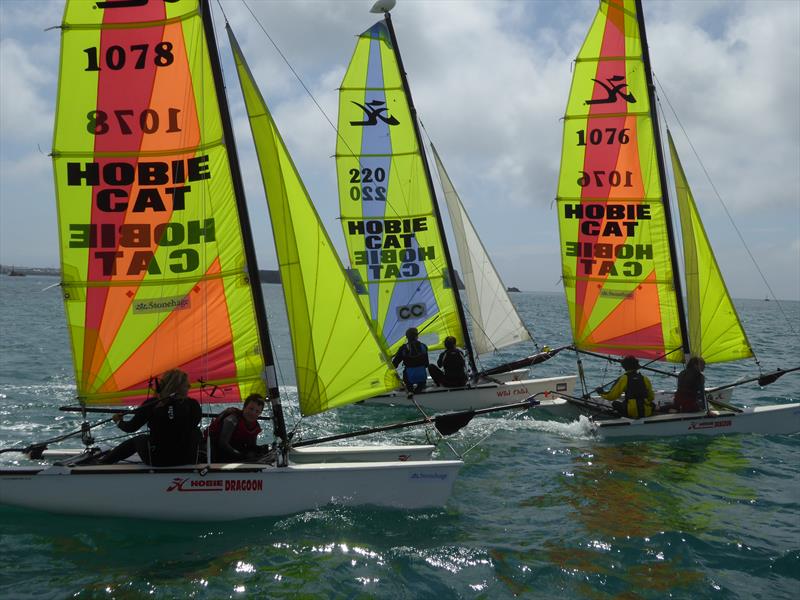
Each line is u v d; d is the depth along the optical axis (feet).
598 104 38.55
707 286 36.04
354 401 25.12
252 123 24.29
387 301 45.21
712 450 30.22
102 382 22.98
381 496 22.04
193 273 23.15
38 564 18.02
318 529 20.47
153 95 22.65
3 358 59.93
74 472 20.85
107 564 18.08
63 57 21.98
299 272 24.40
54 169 22.09
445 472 22.22
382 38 44.09
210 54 22.54
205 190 23.00
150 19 22.41
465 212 50.42
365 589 16.85
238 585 16.94
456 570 17.97
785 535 20.42
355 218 44.78
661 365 60.44
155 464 21.04
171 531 20.33
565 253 40.29
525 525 21.15
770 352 77.10
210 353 23.44
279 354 69.97
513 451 30.04
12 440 30.89
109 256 22.66
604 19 37.93
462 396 40.19
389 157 44.91
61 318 120.37
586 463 28.12
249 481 21.24
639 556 18.88
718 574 17.87
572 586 17.17
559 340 95.61
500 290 50.11
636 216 38.19
